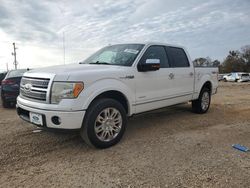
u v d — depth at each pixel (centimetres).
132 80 421
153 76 464
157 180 277
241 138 432
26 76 402
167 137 435
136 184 269
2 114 709
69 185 269
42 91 358
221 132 470
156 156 346
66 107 335
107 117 380
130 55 454
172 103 525
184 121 560
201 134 455
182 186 264
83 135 363
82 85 346
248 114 654
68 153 362
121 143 403
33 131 479
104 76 375
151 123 541
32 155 354
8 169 309
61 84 342
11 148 383
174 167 310
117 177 285
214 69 687
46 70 385
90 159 338
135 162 327
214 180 276
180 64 551
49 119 345
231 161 329
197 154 354
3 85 820
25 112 400
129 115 427
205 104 657
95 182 275
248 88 1855
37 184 271
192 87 586
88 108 359
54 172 300
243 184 267
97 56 507
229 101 941
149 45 476
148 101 457
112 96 409
